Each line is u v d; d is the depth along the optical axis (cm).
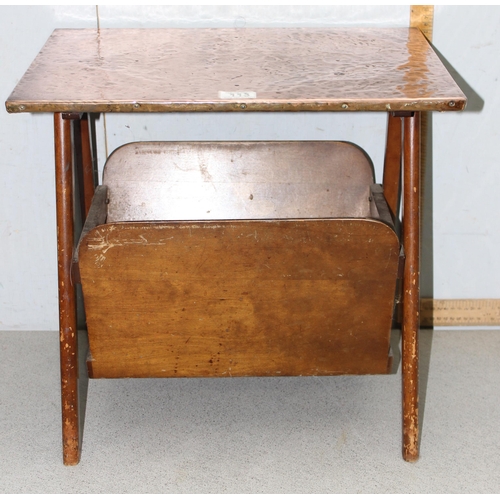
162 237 163
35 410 200
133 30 201
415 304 175
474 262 228
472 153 215
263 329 175
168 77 168
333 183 213
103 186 210
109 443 189
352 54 183
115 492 174
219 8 202
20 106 153
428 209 222
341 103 154
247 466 182
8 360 220
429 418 197
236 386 209
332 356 181
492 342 228
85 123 202
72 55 182
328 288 170
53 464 183
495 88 208
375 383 211
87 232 179
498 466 182
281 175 213
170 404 203
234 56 182
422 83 162
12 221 221
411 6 201
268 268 167
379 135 215
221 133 215
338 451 187
